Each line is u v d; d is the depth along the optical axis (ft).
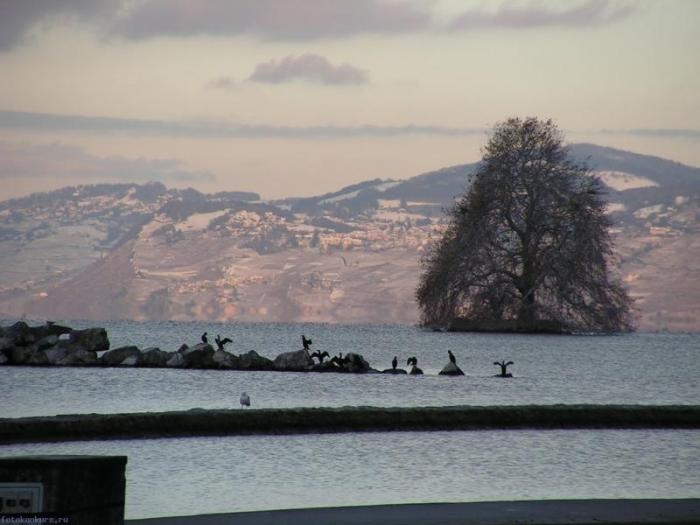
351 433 177.37
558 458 155.63
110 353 330.95
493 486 133.80
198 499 122.62
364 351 469.57
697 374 371.15
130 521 99.66
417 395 266.98
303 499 123.44
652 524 98.43
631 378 350.02
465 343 511.81
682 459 156.15
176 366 328.70
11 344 329.93
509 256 552.82
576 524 98.07
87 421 164.96
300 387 279.28
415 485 133.49
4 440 159.63
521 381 325.21
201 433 171.73
